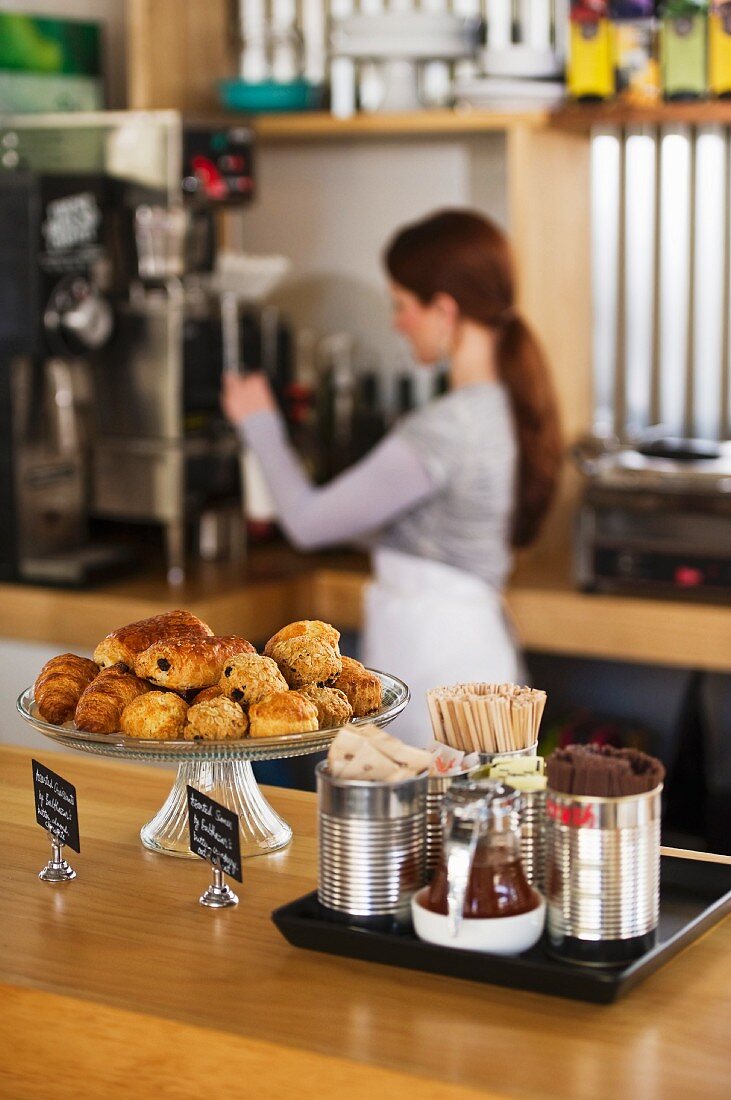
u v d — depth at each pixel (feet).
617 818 3.86
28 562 10.31
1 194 9.72
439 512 9.38
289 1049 3.59
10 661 10.33
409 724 9.23
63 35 11.52
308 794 5.53
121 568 10.52
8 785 5.61
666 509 9.85
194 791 4.48
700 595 9.87
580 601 10.00
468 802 3.81
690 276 11.51
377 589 9.64
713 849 10.62
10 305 9.81
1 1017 3.96
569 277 11.46
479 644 9.37
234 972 4.01
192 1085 3.72
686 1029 3.69
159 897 4.54
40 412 10.24
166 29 11.41
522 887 3.95
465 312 9.30
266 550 11.73
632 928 3.93
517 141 10.66
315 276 12.71
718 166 11.30
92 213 9.93
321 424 12.13
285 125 11.37
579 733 10.74
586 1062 3.53
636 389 11.85
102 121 10.28
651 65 10.55
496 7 11.66
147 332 10.33
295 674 4.66
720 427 11.58
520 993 3.87
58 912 4.43
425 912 3.95
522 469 9.39
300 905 4.21
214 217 10.46
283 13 12.24
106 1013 3.81
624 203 11.68
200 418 10.55
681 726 11.03
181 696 4.52
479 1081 3.44
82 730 4.39
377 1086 3.50
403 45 10.94
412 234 9.39
